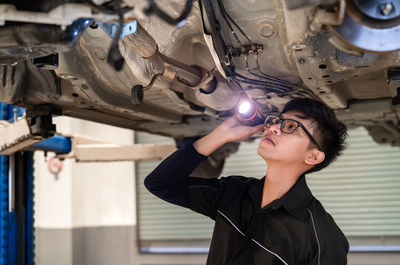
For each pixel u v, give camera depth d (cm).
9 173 314
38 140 242
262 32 165
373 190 631
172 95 204
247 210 160
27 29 130
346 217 637
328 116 156
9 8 120
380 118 256
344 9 114
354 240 631
